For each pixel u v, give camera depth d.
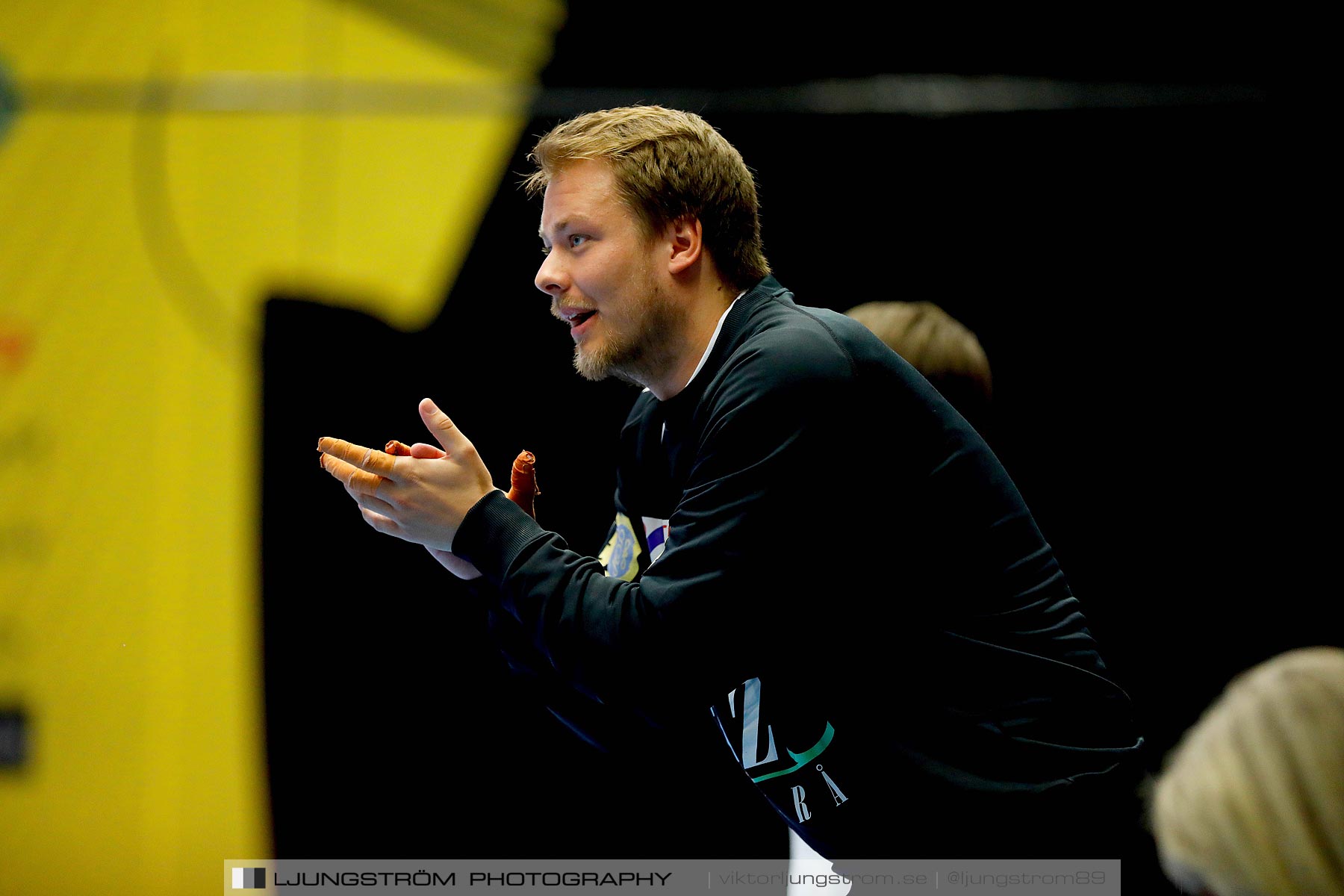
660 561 4.48
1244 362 11.78
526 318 11.81
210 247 11.70
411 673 12.01
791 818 5.24
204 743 11.71
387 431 11.77
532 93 11.79
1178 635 11.93
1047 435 11.95
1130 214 11.81
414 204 11.79
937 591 4.82
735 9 11.80
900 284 11.92
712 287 5.06
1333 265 11.66
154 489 11.66
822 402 4.49
